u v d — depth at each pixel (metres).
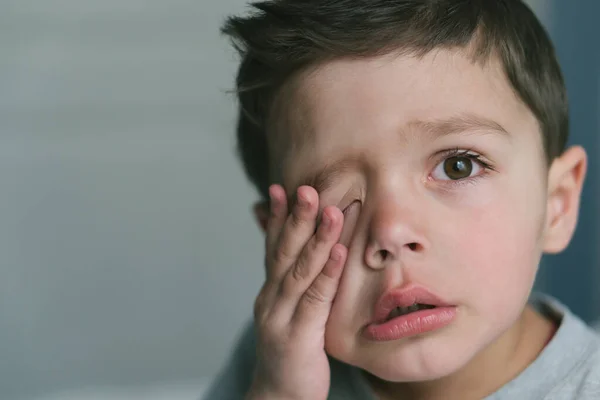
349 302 0.75
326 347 0.79
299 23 0.79
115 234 1.84
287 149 0.79
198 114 1.85
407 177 0.74
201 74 1.84
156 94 1.84
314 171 0.76
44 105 1.81
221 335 1.86
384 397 0.88
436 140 0.74
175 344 1.85
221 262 1.87
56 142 1.82
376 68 0.74
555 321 0.90
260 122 0.86
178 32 1.83
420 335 0.74
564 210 0.90
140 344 1.84
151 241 1.85
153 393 1.80
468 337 0.74
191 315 1.86
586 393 0.80
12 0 1.77
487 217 0.75
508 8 0.85
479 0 0.81
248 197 1.86
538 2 1.67
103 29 1.81
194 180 1.85
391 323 0.73
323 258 0.76
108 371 1.83
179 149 1.85
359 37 0.75
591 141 1.67
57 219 1.82
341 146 0.75
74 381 1.82
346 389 0.90
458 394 0.85
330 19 0.77
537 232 0.80
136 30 1.82
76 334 1.82
